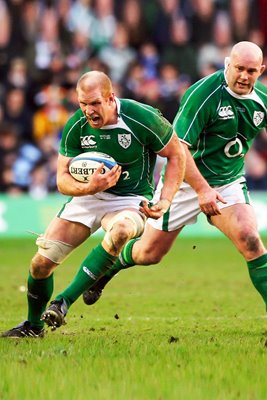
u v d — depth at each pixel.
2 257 59.25
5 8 78.06
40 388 19.48
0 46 77.75
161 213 25.80
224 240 72.25
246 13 82.81
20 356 23.27
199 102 28.34
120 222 25.66
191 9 81.75
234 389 19.41
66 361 22.28
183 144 28.06
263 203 73.75
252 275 28.31
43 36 78.00
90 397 18.59
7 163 72.75
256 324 31.88
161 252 31.59
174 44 80.25
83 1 79.94
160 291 43.59
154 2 81.19
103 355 23.19
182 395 18.72
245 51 27.94
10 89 74.75
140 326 31.56
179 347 24.50
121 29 80.38
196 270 53.16
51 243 26.62
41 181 73.31
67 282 46.97
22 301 39.34
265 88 29.33
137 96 75.44
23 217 72.62
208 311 36.25
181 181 26.42
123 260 32.12
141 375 20.59
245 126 29.09
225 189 29.62
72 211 26.84
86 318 34.00
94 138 25.75
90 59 77.06
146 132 25.69
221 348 24.48
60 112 74.62
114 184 25.20
